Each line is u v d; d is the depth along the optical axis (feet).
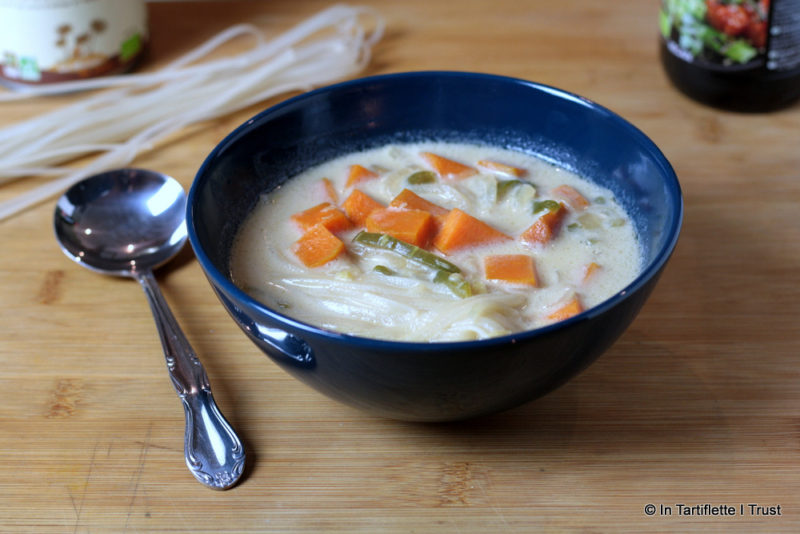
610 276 1.57
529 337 1.29
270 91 2.17
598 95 2.13
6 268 1.80
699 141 2.01
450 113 1.78
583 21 2.38
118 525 1.41
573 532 1.39
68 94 2.20
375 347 1.29
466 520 1.41
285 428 1.51
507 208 1.70
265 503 1.43
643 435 1.49
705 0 1.98
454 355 1.29
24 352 1.64
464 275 1.58
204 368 1.58
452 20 2.41
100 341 1.66
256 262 1.62
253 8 2.50
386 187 1.73
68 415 1.55
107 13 2.13
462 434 1.50
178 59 2.30
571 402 1.54
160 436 1.51
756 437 1.49
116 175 1.85
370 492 1.44
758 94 2.03
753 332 1.63
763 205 1.86
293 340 1.34
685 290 1.70
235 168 1.65
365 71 2.23
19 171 1.97
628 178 1.64
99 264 1.76
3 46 2.12
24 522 1.42
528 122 1.75
